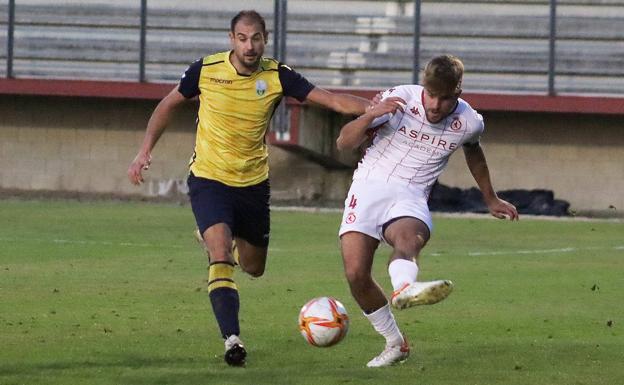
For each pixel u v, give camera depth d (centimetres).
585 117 8288
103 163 8631
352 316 3534
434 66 2494
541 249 5728
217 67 2767
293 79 2761
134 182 2780
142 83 8425
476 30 8481
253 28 2688
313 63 8656
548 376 2588
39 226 6331
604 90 8394
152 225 6519
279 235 6141
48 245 5447
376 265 4975
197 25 8675
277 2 8406
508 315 3594
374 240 2600
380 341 3059
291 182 8506
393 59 8625
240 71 2747
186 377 2512
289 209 7888
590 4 8356
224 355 2736
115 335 3088
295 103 8144
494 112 8344
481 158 2736
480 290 4188
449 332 3250
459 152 8356
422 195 2619
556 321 3481
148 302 3741
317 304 2528
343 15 8625
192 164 2822
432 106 2533
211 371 2589
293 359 2777
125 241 5688
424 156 2608
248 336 3122
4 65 8800
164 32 8675
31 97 8625
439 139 2598
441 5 8531
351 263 2567
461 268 4875
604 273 4759
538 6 8419
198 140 2808
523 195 8125
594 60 8369
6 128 8669
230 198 2788
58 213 7138
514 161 8350
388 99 2542
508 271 4788
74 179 8656
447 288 2219
